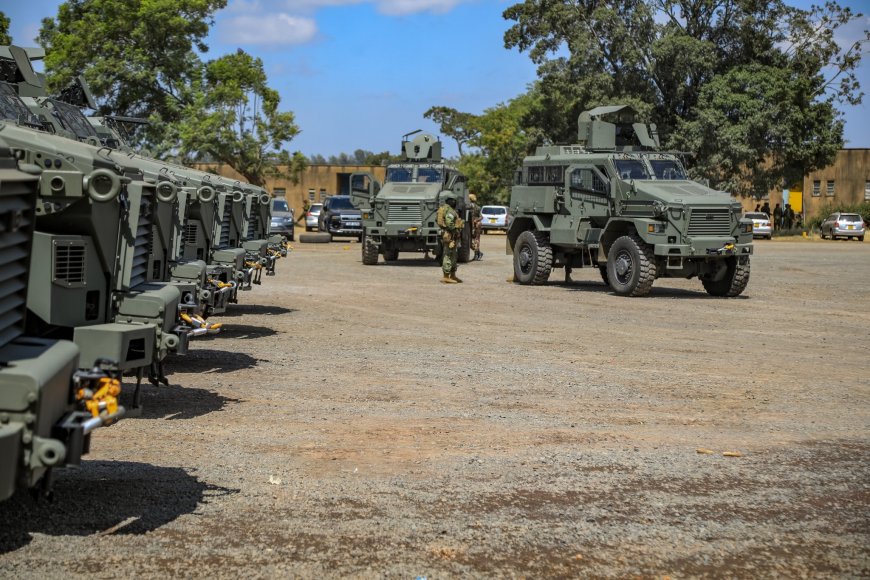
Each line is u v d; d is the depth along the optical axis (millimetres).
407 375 9797
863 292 20719
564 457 6672
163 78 47750
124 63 45250
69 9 47219
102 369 4797
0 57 11508
